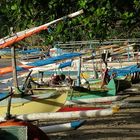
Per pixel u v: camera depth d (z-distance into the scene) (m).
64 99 20.45
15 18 15.32
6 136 10.59
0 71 27.25
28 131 10.76
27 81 24.22
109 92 27.02
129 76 39.12
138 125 21.38
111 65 44.78
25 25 14.98
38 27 14.66
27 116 12.91
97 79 34.34
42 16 14.71
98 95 25.69
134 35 52.66
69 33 15.50
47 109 20.27
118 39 48.19
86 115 12.27
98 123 21.72
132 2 13.66
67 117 12.59
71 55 30.39
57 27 14.64
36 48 50.47
